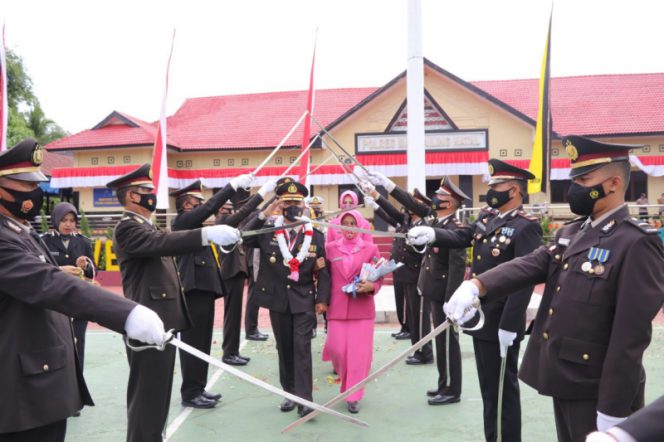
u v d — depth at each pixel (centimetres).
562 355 264
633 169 2123
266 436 454
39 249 283
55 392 264
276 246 514
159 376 373
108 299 245
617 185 270
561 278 277
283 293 510
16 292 246
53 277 247
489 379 394
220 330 950
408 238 410
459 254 496
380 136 2136
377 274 512
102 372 675
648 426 122
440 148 2103
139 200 393
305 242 508
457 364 529
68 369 276
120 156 2255
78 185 2225
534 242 386
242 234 364
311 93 916
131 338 246
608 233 265
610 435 124
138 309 243
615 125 2134
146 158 2236
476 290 280
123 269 404
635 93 2333
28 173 273
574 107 2289
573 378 260
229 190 497
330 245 536
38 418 256
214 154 2278
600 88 2400
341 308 524
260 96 2630
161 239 361
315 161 2184
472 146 2100
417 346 281
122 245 375
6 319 258
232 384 609
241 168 2239
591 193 270
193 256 533
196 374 534
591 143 270
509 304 364
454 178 2147
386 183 589
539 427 466
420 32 919
